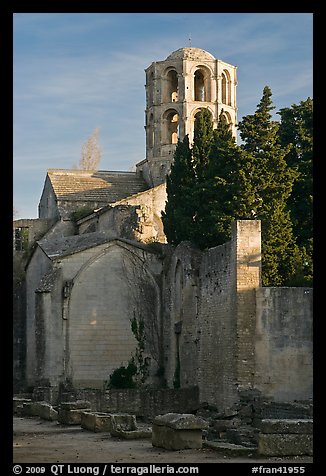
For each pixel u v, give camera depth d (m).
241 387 53.19
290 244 62.78
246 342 53.50
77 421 48.00
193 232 65.50
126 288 70.44
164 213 76.12
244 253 54.16
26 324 81.31
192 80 113.94
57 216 101.12
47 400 66.88
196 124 76.00
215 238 63.53
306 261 62.78
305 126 71.62
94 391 61.41
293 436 31.16
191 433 33.53
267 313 53.72
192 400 60.78
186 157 73.81
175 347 67.12
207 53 115.81
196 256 63.75
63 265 69.62
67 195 102.31
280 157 63.44
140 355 69.81
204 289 60.50
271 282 60.56
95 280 69.94
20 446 36.31
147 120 116.75
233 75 117.25
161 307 70.62
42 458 31.70
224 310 56.28
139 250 70.88
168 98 115.38
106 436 40.88
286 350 53.44
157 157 112.38
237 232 54.25
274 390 53.09
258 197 62.53
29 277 80.88
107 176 109.44
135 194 99.25
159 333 70.25
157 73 115.50
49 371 68.00
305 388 53.28
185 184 73.00
